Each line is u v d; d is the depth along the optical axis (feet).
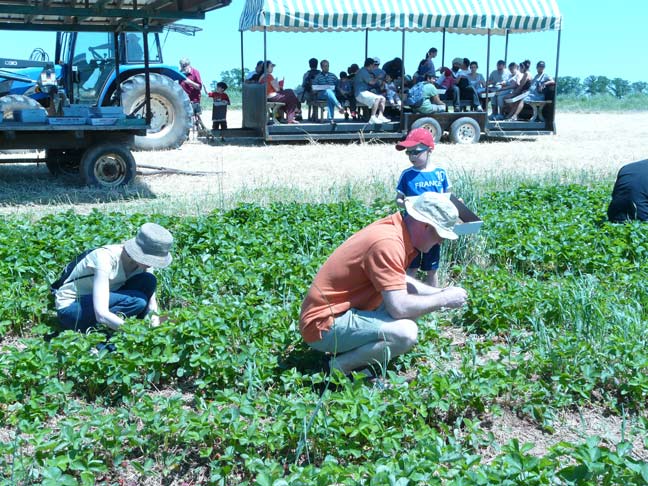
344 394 12.59
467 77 62.69
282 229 24.90
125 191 35.83
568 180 38.83
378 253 13.61
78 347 14.43
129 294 16.38
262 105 56.65
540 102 63.00
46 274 20.18
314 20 53.62
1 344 17.28
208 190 35.14
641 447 12.97
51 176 42.42
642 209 25.49
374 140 60.39
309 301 14.33
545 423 13.74
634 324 16.65
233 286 20.15
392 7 55.16
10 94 47.39
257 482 10.36
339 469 10.57
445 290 13.92
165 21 38.58
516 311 18.08
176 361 14.66
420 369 14.38
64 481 10.53
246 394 13.25
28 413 13.05
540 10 58.85
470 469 10.78
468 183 28.53
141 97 51.85
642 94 151.43
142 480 11.89
